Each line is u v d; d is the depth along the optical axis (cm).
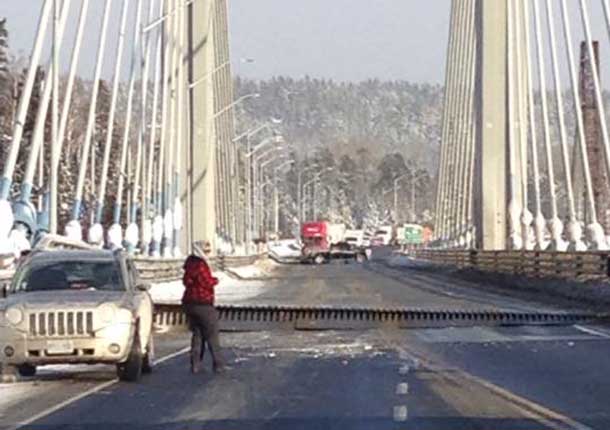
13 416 1798
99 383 2234
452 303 4688
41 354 2158
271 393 2053
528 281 5819
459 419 1706
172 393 2075
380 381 2208
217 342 2414
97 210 5191
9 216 3447
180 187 7250
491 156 6975
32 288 2306
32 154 3925
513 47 6944
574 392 2025
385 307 4038
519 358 2633
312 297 5322
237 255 10325
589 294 4691
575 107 5709
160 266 6072
